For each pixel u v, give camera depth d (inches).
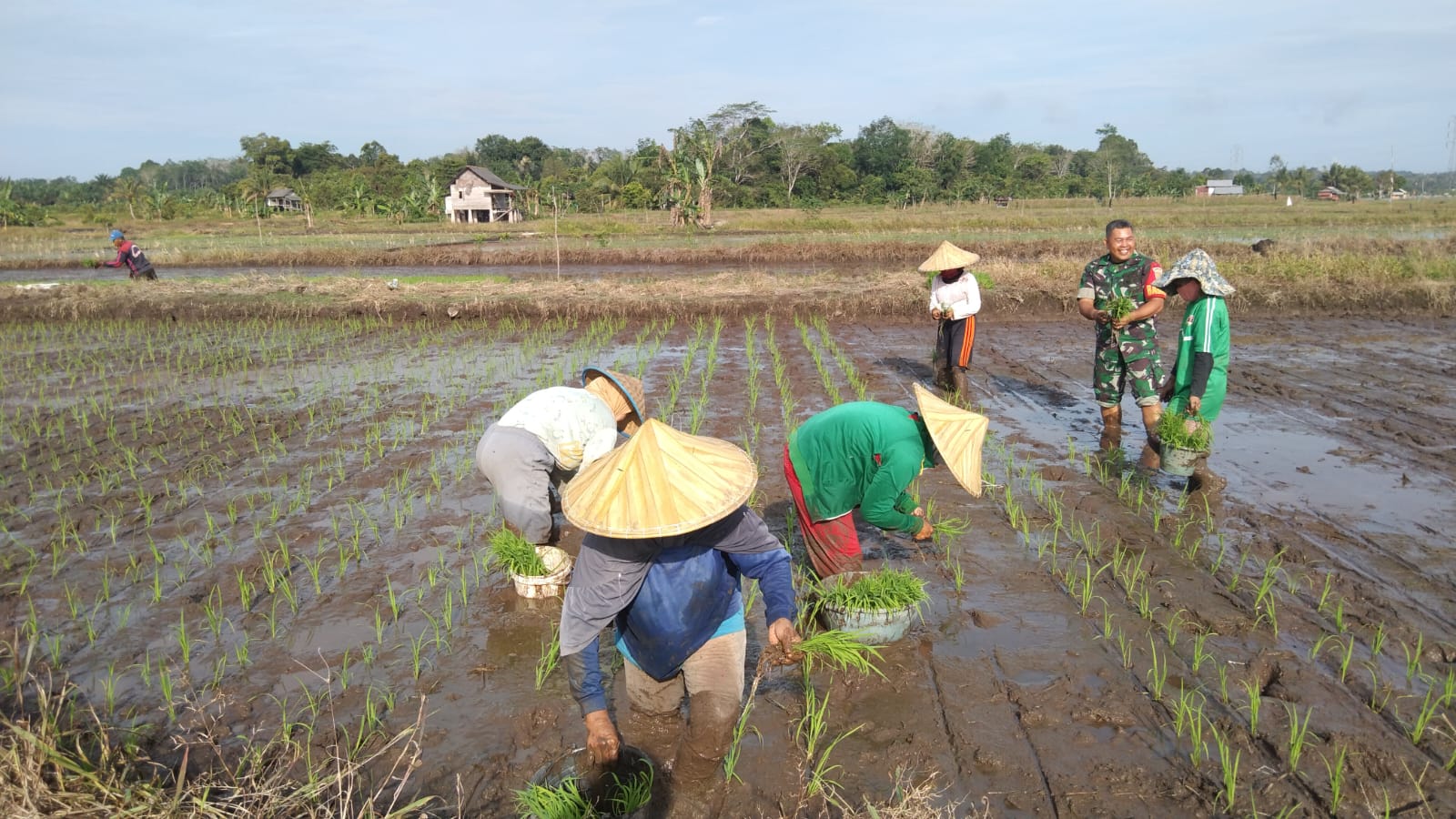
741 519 124.0
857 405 174.7
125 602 194.5
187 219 2418.8
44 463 297.0
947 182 3307.1
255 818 116.3
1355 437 310.3
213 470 286.5
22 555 221.0
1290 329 540.7
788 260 1155.3
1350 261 662.5
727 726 123.0
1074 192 3275.1
